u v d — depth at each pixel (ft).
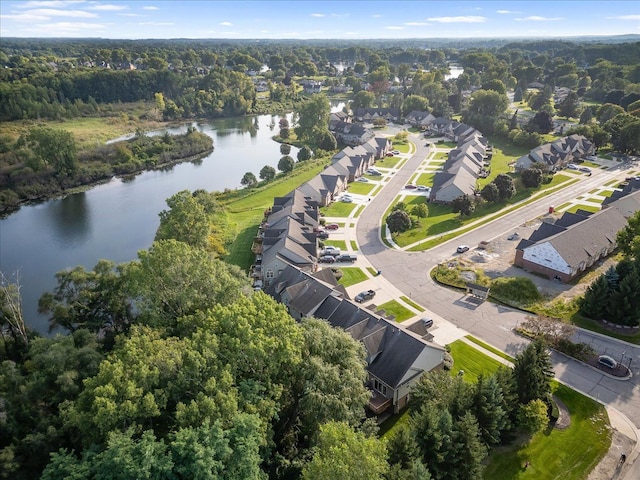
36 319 248.32
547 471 151.33
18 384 144.36
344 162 466.70
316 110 632.38
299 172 497.05
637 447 160.86
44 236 363.15
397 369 179.63
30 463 124.77
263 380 144.25
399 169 507.30
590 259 281.13
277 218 333.01
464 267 289.53
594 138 538.06
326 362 152.97
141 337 145.59
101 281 201.16
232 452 111.45
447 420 137.59
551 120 615.57
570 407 178.70
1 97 646.33
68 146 476.95
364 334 196.75
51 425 132.26
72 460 111.75
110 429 117.70
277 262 271.28
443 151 579.48
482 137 592.19
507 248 314.76
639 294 221.05
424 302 254.88
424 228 352.08
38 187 450.71
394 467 122.72
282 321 151.74
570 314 236.84
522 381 164.66
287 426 154.81
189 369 133.59
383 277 282.36
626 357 205.98
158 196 451.12
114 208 421.18
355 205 402.93
